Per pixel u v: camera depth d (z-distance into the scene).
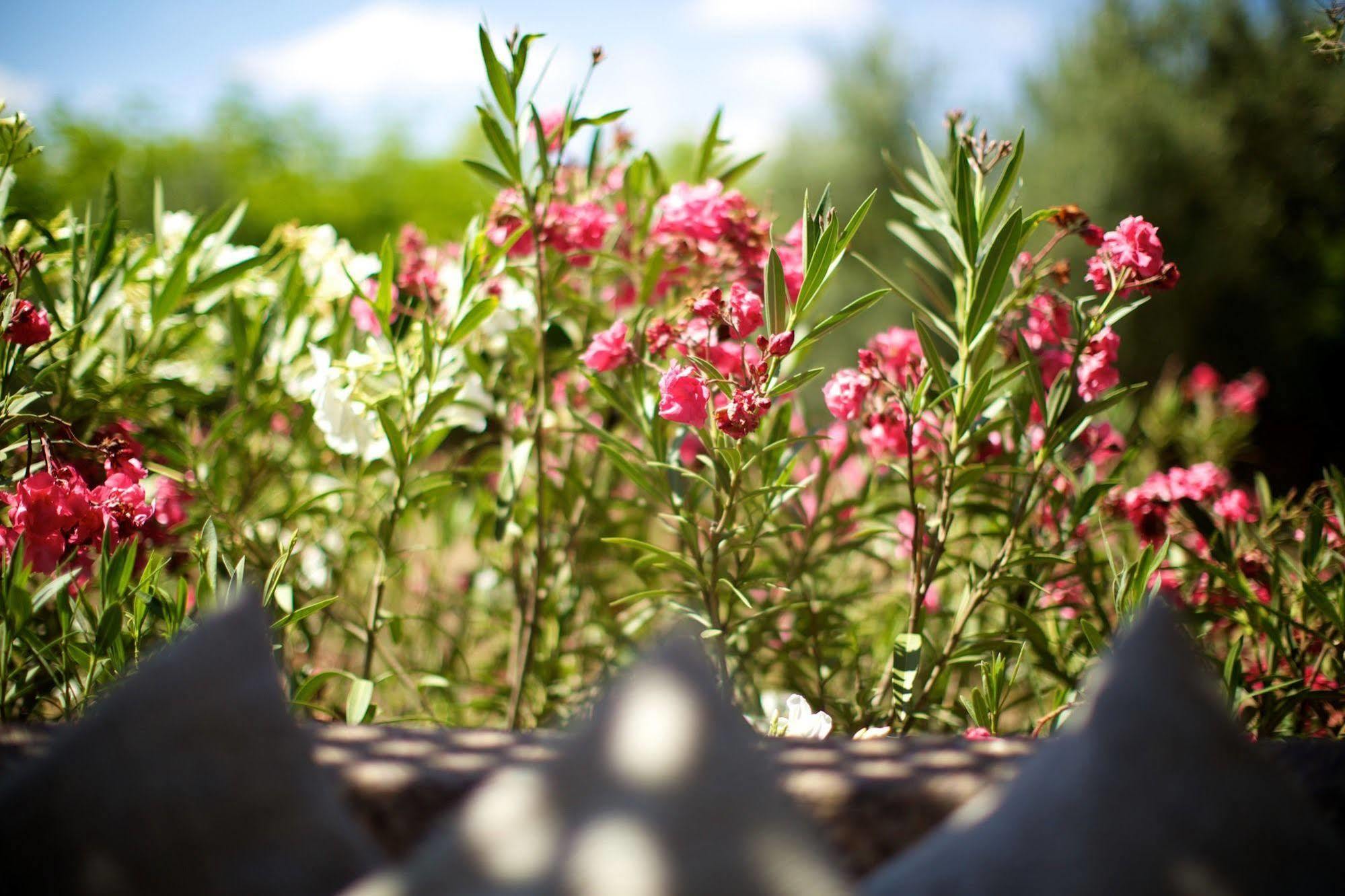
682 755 0.71
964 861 0.76
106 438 1.90
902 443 1.89
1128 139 7.71
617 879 0.65
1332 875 0.72
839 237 1.62
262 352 2.27
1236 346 7.35
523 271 2.30
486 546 2.78
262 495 2.52
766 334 1.67
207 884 0.75
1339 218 7.32
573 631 2.55
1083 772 0.76
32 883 0.73
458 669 2.75
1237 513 2.00
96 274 2.03
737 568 1.94
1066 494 2.02
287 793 0.80
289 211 12.58
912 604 1.84
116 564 1.40
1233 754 0.76
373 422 2.09
